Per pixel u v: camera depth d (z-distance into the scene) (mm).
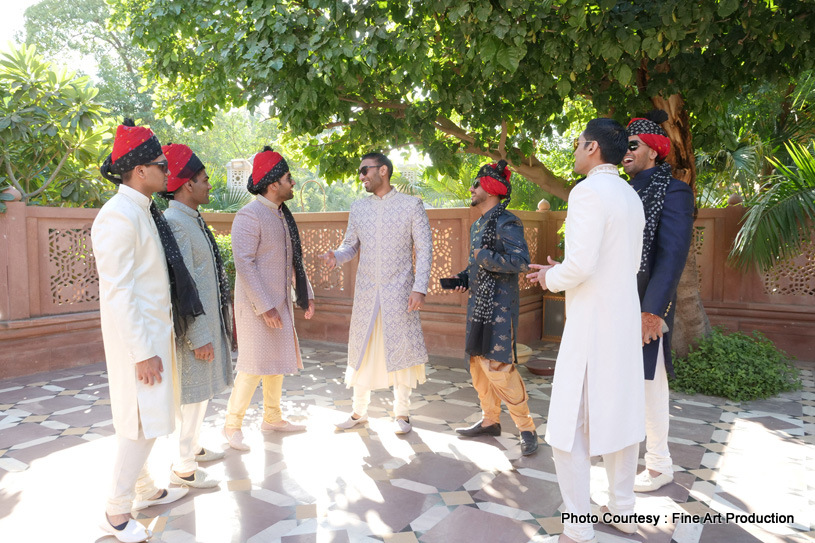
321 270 7023
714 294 6078
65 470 3025
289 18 3900
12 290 5129
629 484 2334
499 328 3166
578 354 2150
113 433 3615
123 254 2148
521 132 5125
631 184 2865
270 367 3373
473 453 3281
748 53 4078
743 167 7902
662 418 2744
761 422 3783
